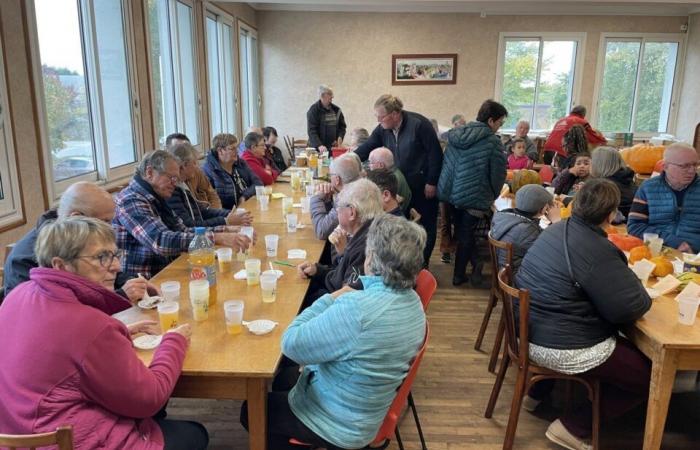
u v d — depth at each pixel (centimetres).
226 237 237
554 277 200
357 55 811
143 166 253
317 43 811
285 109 834
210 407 252
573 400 257
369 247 147
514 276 231
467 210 396
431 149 405
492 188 387
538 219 284
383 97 399
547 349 202
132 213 245
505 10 781
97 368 123
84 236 133
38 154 303
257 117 834
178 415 245
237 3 717
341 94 825
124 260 250
